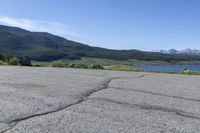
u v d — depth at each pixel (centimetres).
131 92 681
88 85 793
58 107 511
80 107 514
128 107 523
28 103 541
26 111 480
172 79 1023
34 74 1103
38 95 621
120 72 1339
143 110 503
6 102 548
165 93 676
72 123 417
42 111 482
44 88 723
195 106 543
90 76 1065
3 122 419
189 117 465
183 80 995
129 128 400
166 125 418
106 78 997
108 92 675
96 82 866
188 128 406
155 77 1093
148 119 446
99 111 488
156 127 407
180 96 640
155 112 491
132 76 1112
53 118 441
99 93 658
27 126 402
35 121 425
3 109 493
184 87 791
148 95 644
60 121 426
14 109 494
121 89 726
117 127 404
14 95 618
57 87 744
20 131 380
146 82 895
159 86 800
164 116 467
